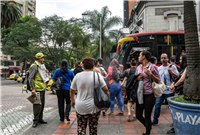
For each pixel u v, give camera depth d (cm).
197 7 1204
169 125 472
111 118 551
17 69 5794
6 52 2797
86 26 2497
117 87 566
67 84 514
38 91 490
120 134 410
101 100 276
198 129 284
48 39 2408
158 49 914
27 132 428
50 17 2356
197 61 322
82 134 291
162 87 355
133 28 2909
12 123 528
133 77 366
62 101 518
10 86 2117
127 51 923
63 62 516
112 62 573
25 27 2377
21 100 992
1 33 4431
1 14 3347
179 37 919
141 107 375
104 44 2478
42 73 495
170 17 2066
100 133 416
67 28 2391
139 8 2417
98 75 300
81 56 2717
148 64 367
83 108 287
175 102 310
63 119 516
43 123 502
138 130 437
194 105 283
